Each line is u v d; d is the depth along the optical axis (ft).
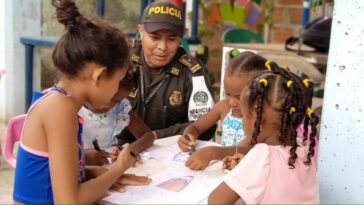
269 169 3.52
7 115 12.41
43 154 3.68
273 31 20.26
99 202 3.82
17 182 3.83
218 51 17.83
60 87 3.78
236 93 5.01
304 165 3.68
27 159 3.73
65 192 3.48
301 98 3.67
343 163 5.40
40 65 12.13
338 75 5.26
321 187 5.57
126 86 4.79
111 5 11.90
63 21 3.69
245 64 4.99
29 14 12.03
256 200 3.47
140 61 6.57
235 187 3.49
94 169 4.28
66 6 3.67
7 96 12.31
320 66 11.73
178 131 6.37
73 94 3.73
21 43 12.02
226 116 6.02
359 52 5.08
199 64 6.73
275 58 9.78
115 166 3.96
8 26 11.92
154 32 6.22
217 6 17.71
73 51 3.60
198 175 4.45
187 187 4.13
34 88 12.17
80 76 3.66
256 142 3.68
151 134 5.51
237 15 18.49
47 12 12.19
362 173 5.29
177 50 6.73
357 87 5.16
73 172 3.56
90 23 3.68
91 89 3.70
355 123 5.24
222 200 3.53
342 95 5.27
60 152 3.52
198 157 4.69
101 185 3.74
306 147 3.84
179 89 6.62
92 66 3.61
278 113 3.60
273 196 3.50
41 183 3.73
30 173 3.73
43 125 3.63
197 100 6.52
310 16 16.60
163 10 6.27
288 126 3.61
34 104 3.76
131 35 10.36
